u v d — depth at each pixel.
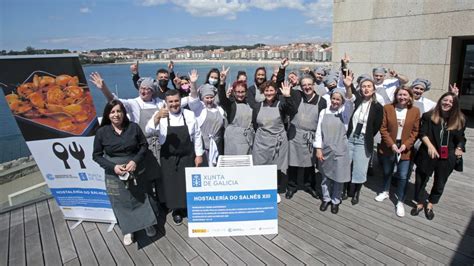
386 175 3.88
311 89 3.75
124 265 2.88
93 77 3.22
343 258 2.87
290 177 4.09
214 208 3.23
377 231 3.29
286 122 4.00
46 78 3.09
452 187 4.34
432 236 3.18
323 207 3.76
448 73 6.83
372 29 7.92
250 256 2.94
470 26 6.30
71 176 3.45
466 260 2.79
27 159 9.46
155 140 3.41
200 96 4.09
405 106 3.53
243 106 3.79
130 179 2.95
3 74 2.95
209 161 3.90
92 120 3.25
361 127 3.65
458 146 3.24
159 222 3.62
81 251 3.11
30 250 3.14
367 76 3.63
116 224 3.56
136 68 4.63
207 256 2.96
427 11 6.90
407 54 7.38
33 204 4.12
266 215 3.26
